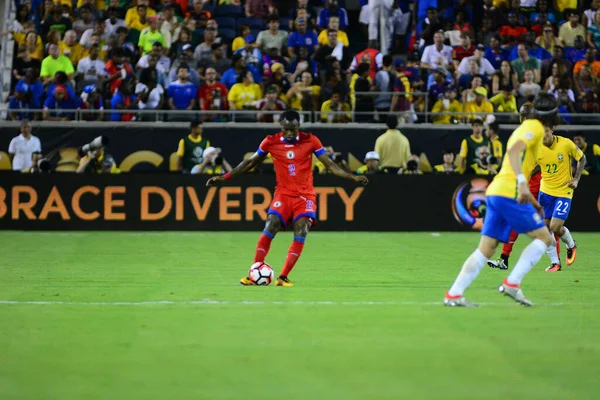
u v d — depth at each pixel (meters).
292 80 82.81
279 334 27.50
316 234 71.62
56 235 69.25
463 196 74.25
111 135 77.38
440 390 20.86
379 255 54.97
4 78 88.62
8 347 25.64
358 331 28.03
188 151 76.38
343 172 39.44
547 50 88.19
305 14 86.56
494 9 89.88
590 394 20.59
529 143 31.53
